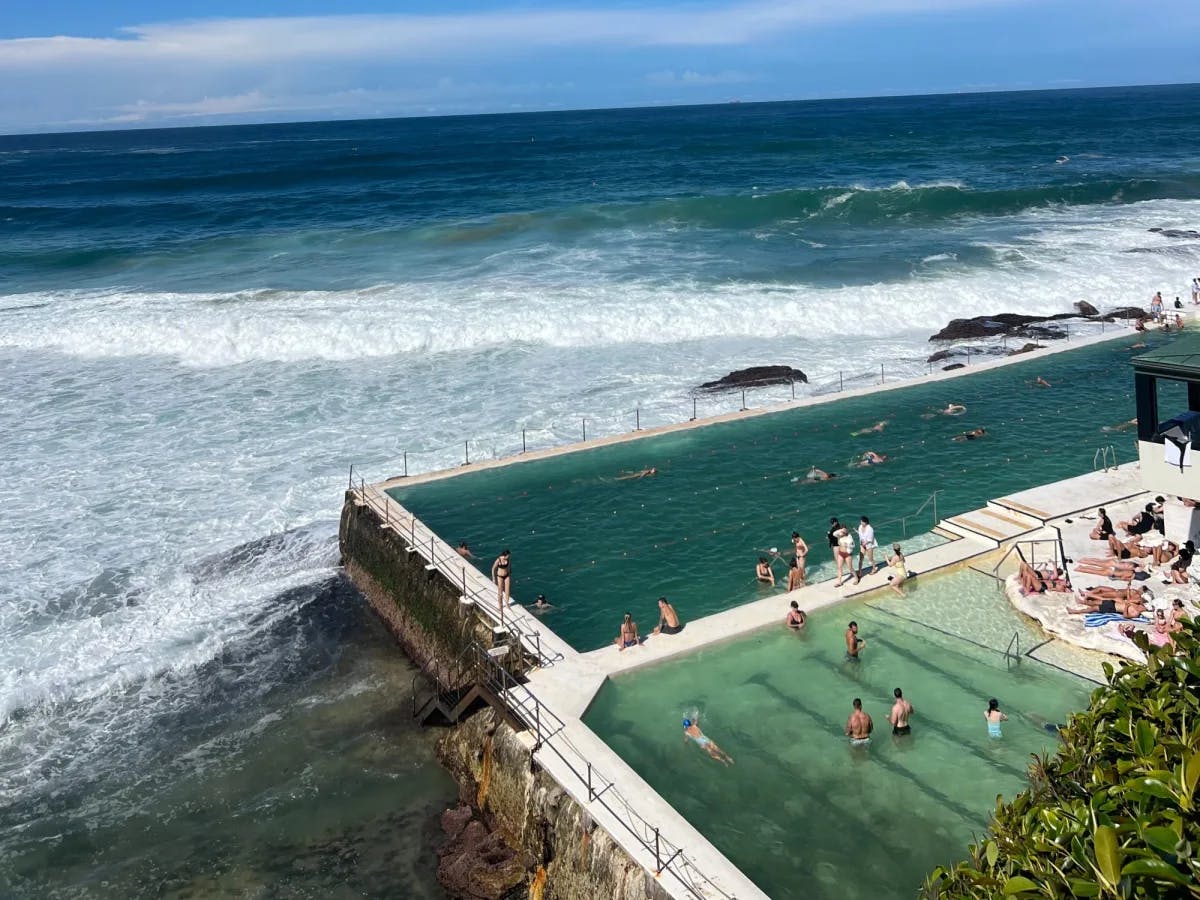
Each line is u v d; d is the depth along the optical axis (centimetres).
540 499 2155
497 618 1616
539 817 1239
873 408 2620
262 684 1758
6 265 4772
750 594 1734
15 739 1614
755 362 3081
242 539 2161
